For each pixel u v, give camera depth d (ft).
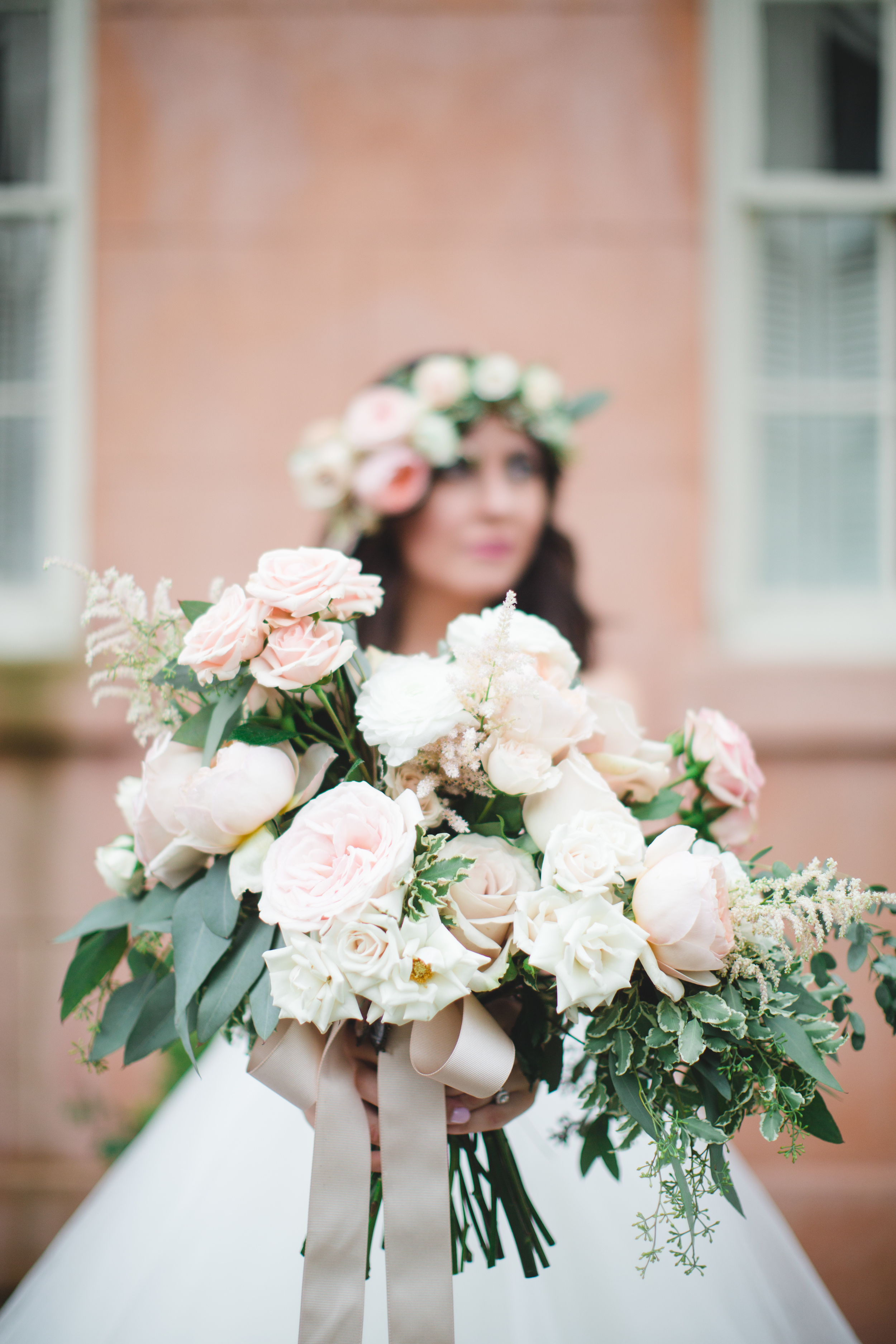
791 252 7.39
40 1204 6.71
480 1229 2.77
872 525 7.43
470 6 7.05
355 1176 2.29
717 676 6.88
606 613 7.07
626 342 7.12
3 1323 3.11
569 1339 2.79
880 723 6.82
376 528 5.19
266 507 7.11
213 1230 3.12
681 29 7.07
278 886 2.12
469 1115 2.55
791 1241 3.51
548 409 5.10
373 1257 2.88
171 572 7.13
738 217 7.16
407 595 5.18
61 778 6.92
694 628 7.08
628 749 2.63
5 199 7.30
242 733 2.35
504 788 2.28
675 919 2.06
